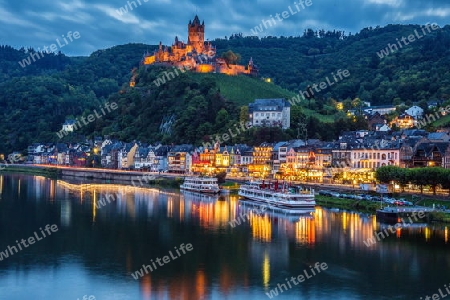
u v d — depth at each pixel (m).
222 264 120.06
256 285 106.25
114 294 100.94
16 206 197.25
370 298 99.38
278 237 145.50
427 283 107.50
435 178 184.50
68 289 103.50
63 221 166.62
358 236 146.12
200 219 172.75
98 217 174.88
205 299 98.44
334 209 195.75
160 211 189.25
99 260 122.81
